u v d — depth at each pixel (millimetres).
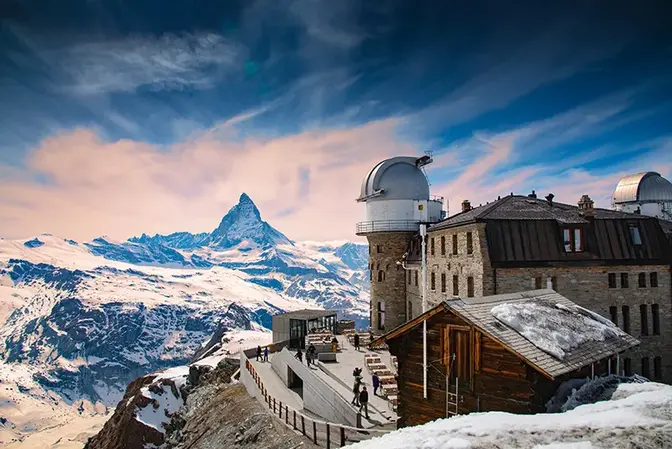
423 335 20406
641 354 35125
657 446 11898
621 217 36719
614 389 17703
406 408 21109
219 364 63000
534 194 43188
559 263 34188
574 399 17156
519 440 12789
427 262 45938
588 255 34906
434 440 13336
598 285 34781
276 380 42625
